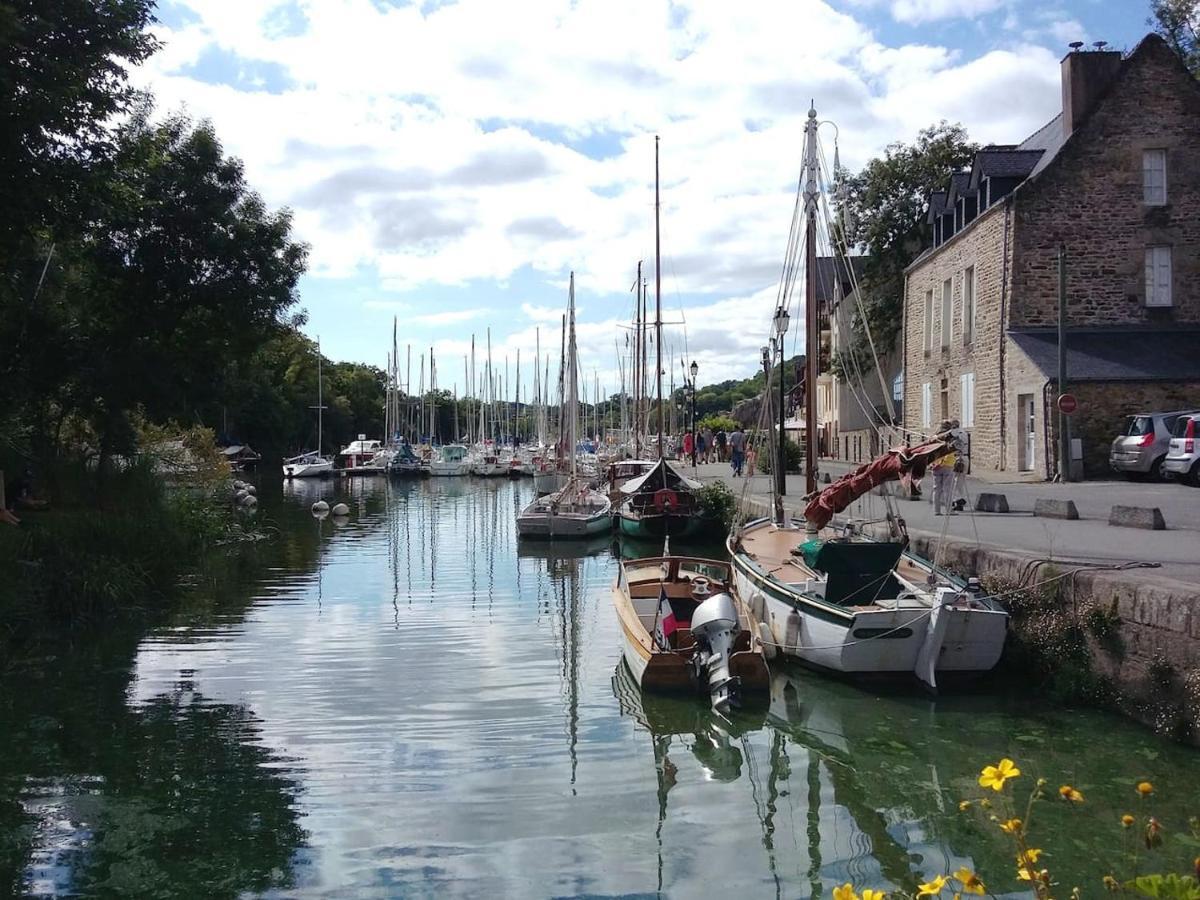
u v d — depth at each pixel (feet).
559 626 52.95
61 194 50.85
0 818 26.11
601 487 139.03
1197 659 28.40
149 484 75.87
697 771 29.68
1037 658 35.76
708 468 137.28
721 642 37.14
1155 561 36.52
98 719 35.27
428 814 26.25
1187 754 28.58
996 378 91.45
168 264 72.69
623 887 21.98
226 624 53.26
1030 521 53.11
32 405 70.49
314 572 74.02
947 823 25.29
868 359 142.92
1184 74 88.07
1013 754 29.96
